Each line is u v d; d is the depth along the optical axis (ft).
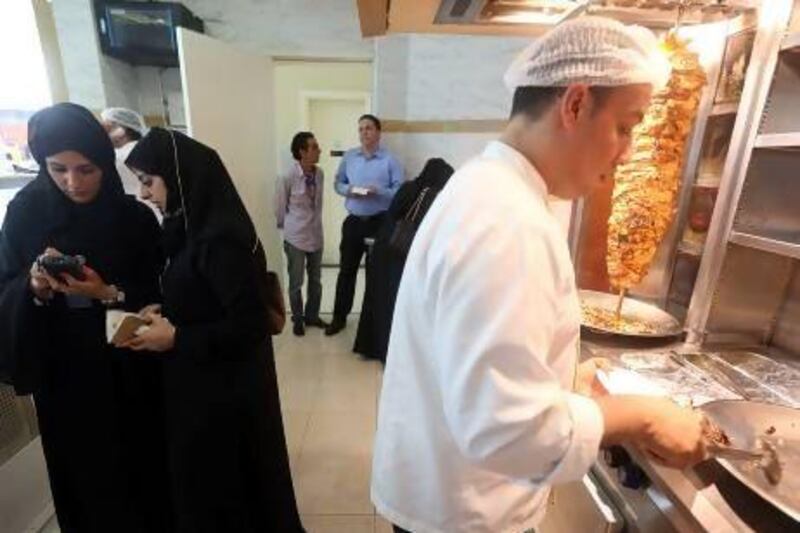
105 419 4.09
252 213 9.51
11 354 3.73
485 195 1.81
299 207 10.00
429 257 1.91
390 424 2.41
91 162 3.69
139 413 4.24
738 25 3.26
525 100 2.00
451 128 10.44
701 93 3.27
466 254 1.70
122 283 4.08
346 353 9.55
